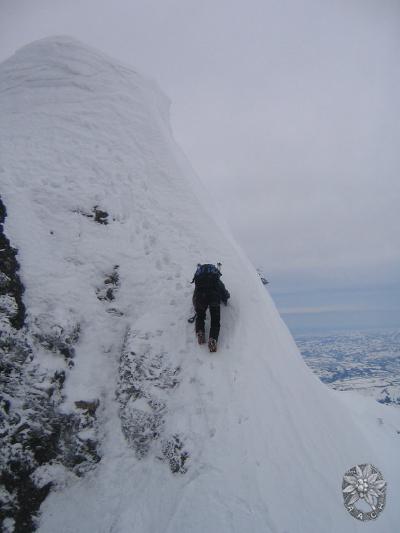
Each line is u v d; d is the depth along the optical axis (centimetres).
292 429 457
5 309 502
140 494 433
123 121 820
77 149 743
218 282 556
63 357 513
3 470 430
